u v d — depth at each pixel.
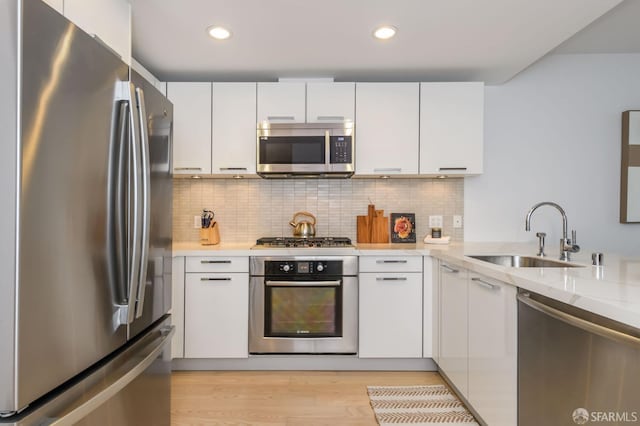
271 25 2.20
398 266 2.69
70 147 1.03
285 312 2.68
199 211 3.26
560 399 1.32
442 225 3.29
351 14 2.07
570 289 1.24
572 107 3.26
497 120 3.27
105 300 1.18
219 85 2.90
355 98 2.92
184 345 2.66
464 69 2.87
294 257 2.68
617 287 1.27
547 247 2.89
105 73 1.18
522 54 2.61
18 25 0.86
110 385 1.17
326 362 2.74
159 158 1.60
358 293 2.69
